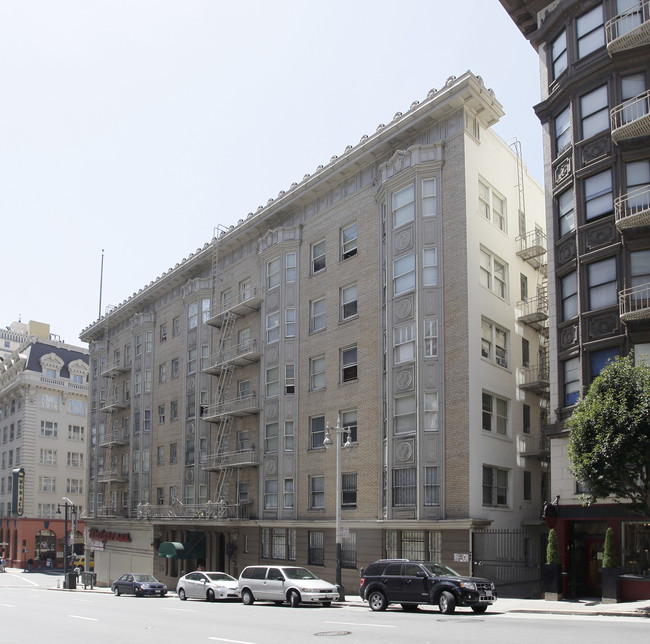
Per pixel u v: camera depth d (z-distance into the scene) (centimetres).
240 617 2300
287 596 2798
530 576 3253
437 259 3362
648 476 2167
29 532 8400
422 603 2364
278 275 4366
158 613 2589
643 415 2123
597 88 2886
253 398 4350
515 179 3825
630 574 2520
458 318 3247
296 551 3856
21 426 8781
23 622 2420
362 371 3669
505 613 2320
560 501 2825
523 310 3688
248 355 4350
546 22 3161
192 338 5241
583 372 2741
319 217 4162
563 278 2969
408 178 3503
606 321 2702
